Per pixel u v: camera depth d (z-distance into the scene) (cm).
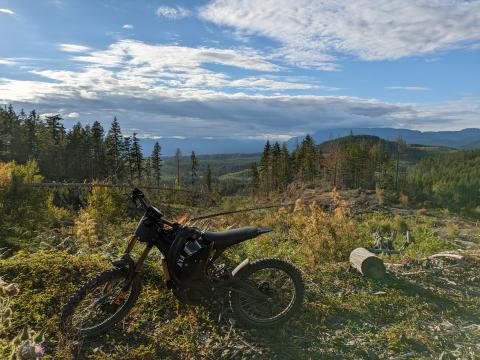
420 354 486
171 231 496
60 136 10231
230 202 2112
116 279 477
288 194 3581
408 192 3803
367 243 1141
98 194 1209
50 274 560
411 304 635
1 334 414
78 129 9694
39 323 464
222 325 513
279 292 566
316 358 465
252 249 905
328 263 836
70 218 1188
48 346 434
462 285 765
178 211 1377
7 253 809
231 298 503
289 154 9488
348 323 553
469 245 1389
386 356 479
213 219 1320
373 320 572
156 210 483
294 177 8069
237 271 504
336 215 1091
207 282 489
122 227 1120
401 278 762
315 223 1018
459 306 641
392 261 916
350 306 608
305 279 709
